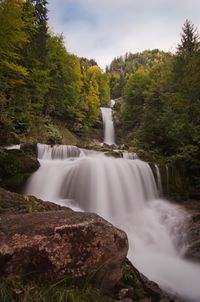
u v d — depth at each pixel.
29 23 18.38
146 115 21.55
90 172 11.95
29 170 11.48
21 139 18.39
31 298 2.93
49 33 34.59
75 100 37.12
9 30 14.20
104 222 3.89
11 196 5.98
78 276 3.43
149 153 16.95
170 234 9.32
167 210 10.94
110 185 11.74
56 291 3.17
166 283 5.99
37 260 3.25
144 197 12.18
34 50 25.61
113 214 10.77
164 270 6.80
